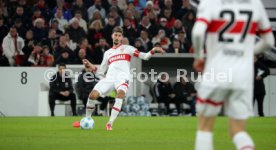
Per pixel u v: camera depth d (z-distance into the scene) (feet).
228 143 76.59
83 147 71.26
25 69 165.48
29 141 78.69
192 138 84.12
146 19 178.09
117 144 75.10
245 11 48.16
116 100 99.76
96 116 154.30
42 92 163.22
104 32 173.99
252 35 48.60
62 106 163.94
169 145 74.13
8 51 169.27
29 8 180.34
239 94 48.08
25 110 166.09
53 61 166.71
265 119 143.33
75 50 168.45
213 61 48.19
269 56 183.93
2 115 165.37
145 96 170.40
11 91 165.68
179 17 184.34
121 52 102.68
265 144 76.54
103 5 187.32
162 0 190.08
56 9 184.24
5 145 73.36
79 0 182.70
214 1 47.98
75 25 172.86
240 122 48.47
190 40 181.57
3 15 180.55
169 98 164.86
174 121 130.72
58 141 78.69
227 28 48.01
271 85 172.04
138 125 115.24
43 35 175.11
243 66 47.98
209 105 48.60
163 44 174.09
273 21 194.80
